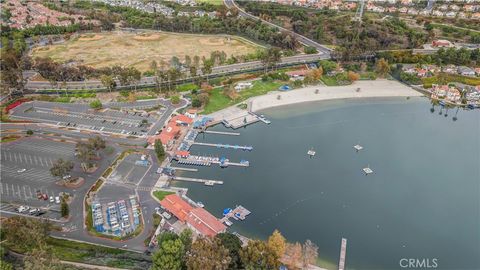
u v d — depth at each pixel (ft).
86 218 626.64
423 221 646.33
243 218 645.10
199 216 613.11
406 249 591.37
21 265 510.58
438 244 602.03
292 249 550.77
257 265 500.74
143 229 609.42
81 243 575.38
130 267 521.65
